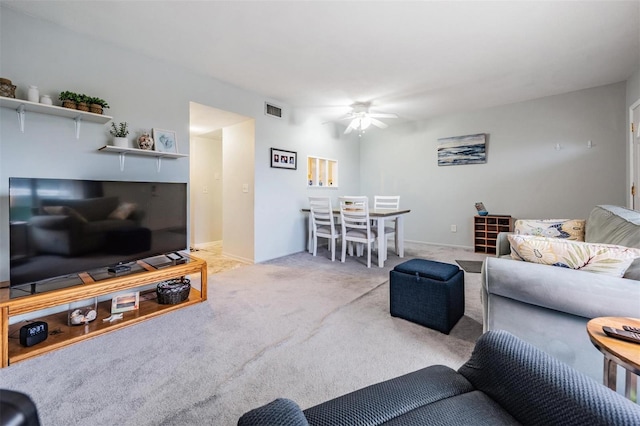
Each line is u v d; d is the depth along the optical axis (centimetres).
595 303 117
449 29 229
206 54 272
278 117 418
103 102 227
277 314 225
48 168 218
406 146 538
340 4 199
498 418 76
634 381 95
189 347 177
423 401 82
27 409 49
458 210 483
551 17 214
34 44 212
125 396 134
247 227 401
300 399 133
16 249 174
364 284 299
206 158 536
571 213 387
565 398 68
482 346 93
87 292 190
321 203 418
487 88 363
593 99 366
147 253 241
